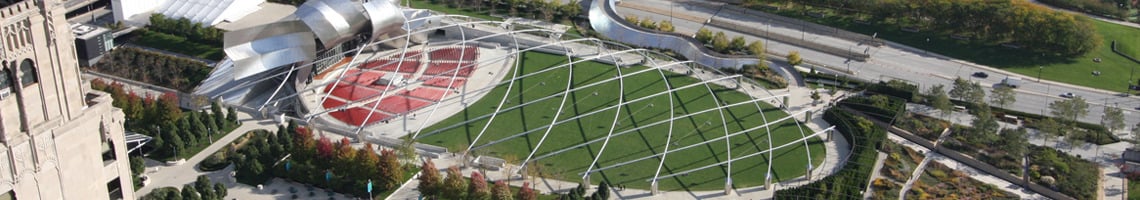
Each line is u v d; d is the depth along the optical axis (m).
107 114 160.12
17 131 141.25
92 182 158.38
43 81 142.38
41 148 144.88
